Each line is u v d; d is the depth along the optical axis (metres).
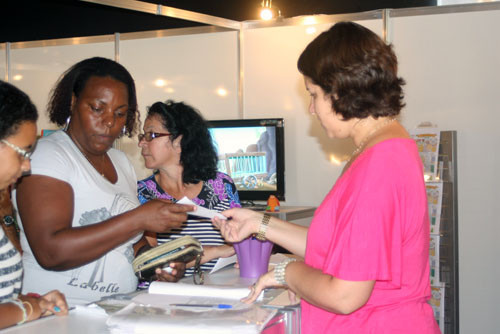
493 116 3.50
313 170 4.04
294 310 1.32
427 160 3.45
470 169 3.53
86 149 1.71
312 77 1.32
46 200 1.51
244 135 4.11
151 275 1.73
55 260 1.50
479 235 3.49
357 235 1.17
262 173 4.08
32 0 6.19
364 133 1.34
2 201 1.67
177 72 4.33
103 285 1.67
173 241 1.64
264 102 4.16
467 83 3.56
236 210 1.65
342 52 1.26
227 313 1.25
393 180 1.20
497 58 3.50
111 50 4.47
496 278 3.44
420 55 3.65
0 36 6.23
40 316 1.28
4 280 1.29
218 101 4.26
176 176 2.27
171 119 2.21
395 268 1.20
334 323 1.29
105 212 1.68
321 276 1.23
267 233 1.63
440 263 3.47
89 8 6.11
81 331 1.17
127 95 1.74
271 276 1.35
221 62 4.23
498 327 3.43
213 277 1.81
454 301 3.39
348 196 1.22
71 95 1.71
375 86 1.26
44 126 4.61
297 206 4.09
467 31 3.55
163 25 5.97
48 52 4.59
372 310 1.25
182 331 1.14
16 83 4.71
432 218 3.38
